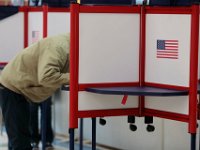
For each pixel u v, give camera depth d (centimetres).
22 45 669
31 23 655
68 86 426
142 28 413
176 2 392
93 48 395
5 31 666
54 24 618
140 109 420
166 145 578
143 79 417
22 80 489
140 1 450
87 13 389
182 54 383
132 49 411
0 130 735
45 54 454
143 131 605
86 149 657
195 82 374
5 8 660
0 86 506
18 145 505
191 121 377
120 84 409
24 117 507
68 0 614
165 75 398
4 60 668
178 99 387
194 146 380
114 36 402
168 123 572
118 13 402
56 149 658
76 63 389
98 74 399
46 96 508
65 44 456
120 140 642
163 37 397
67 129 725
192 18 372
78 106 394
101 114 404
